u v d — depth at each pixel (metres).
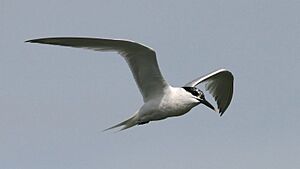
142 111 16.92
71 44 14.95
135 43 15.58
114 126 17.05
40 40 14.38
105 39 15.07
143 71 16.45
